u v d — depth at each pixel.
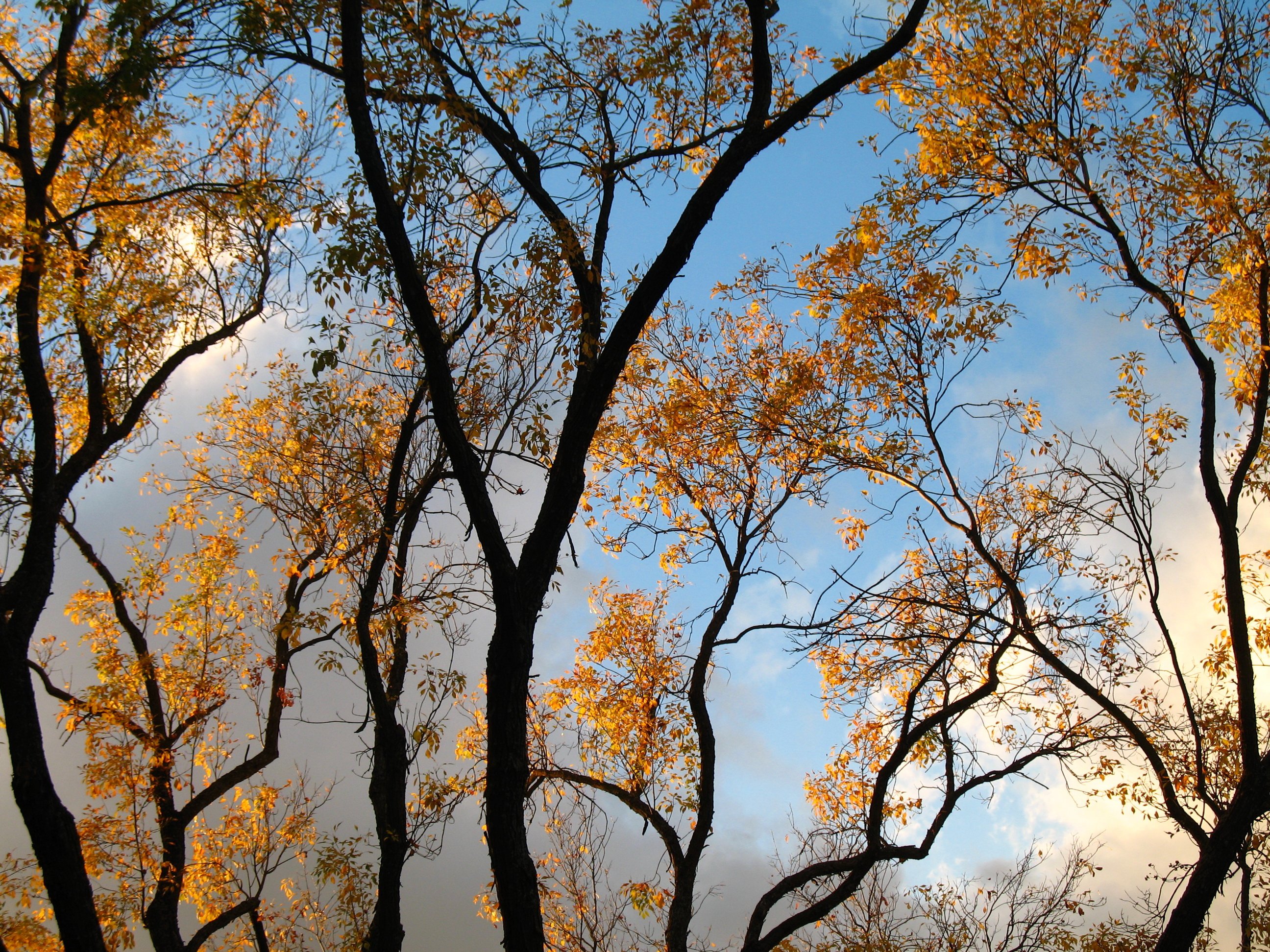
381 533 10.52
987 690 11.73
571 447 7.84
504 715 7.04
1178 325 11.38
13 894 13.03
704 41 11.19
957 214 12.05
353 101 7.53
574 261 8.73
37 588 9.56
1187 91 11.26
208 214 12.20
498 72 10.46
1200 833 10.23
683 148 10.86
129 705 15.13
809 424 12.70
